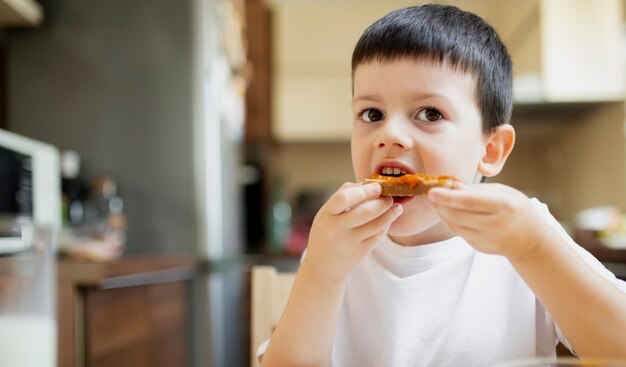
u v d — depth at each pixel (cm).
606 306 53
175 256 165
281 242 303
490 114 66
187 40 168
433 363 68
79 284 107
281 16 324
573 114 279
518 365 43
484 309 68
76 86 170
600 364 42
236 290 199
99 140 169
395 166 60
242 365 201
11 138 124
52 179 142
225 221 183
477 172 66
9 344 53
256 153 324
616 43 245
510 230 50
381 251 71
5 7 155
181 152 167
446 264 70
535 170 329
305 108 323
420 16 64
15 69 172
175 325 153
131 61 169
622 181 237
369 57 63
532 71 261
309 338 60
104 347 114
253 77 310
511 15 284
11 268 55
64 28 171
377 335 70
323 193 340
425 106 61
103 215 162
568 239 67
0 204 120
